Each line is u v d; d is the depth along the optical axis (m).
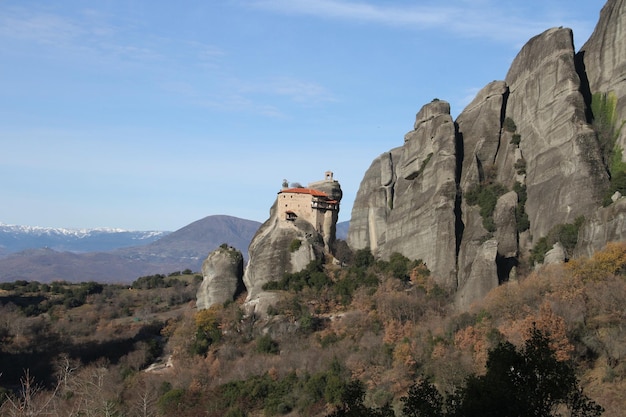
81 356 168.12
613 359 99.75
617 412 88.38
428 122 184.62
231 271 180.62
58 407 86.50
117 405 123.31
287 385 127.81
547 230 142.75
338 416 68.94
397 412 104.56
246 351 151.38
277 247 177.88
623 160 142.12
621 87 151.25
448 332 126.12
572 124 146.62
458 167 166.88
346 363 128.25
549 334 99.00
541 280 125.06
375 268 169.50
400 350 123.62
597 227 130.00
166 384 140.25
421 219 166.00
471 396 60.28
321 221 184.75
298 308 159.88
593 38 162.75
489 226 151.62
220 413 125.19
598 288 114.69
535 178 152.62
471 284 140.62
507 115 170.25
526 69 166.62
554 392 59.59
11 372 158.88
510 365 61.75
